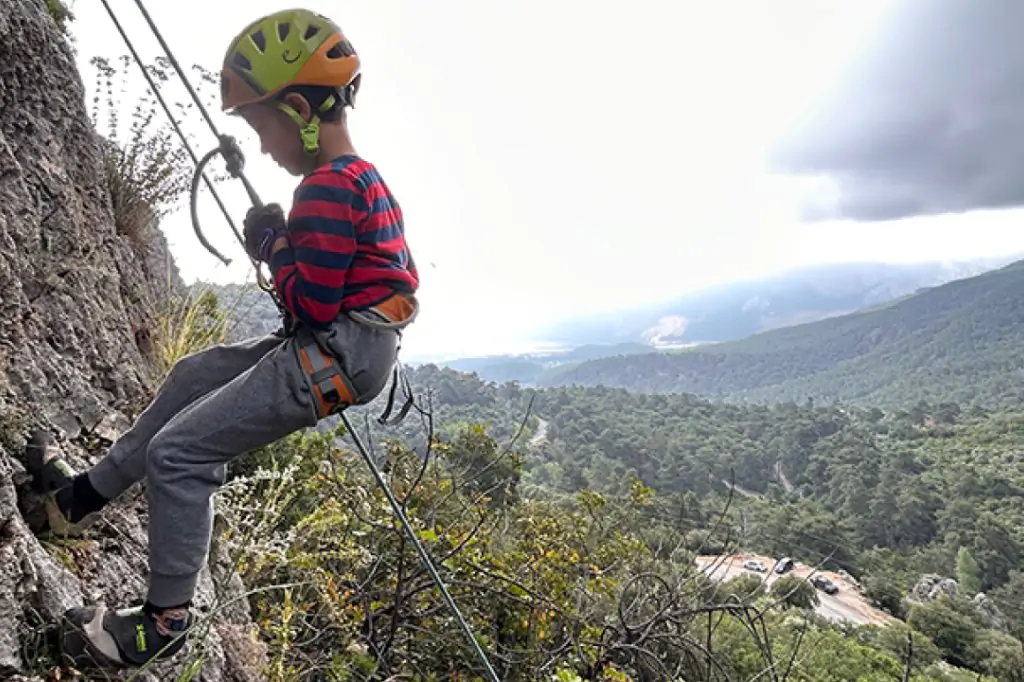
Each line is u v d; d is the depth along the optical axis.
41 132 2.89
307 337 1.85
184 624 1.85
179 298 4.41
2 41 2.65
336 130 1.89
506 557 5.00
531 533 5.52
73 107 3.24
